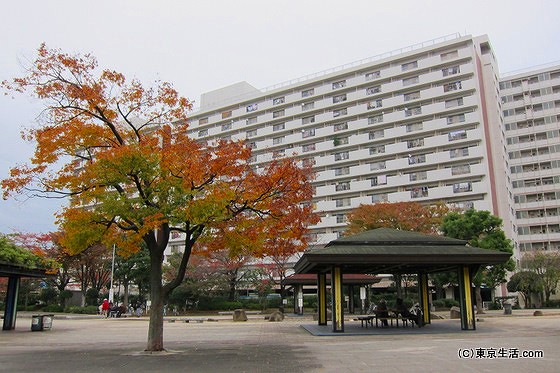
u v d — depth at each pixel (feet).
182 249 235.40
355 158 223.71
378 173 216.74
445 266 76.95
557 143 229.86
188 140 51.42
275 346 54.13
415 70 216.54
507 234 198.08
